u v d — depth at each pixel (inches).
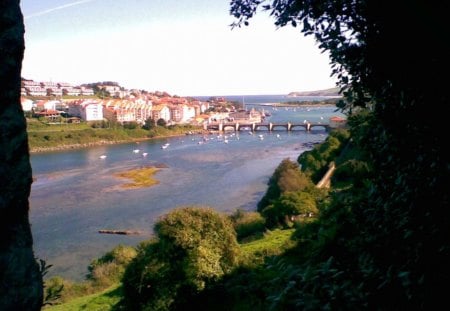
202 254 669.3
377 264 117.2
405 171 123.8
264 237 1099.3
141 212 1891.0
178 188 2329.0
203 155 3582.7
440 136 108.5
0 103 87.6
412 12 105.9
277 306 110.1
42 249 1480.1
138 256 719.7
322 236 151.3
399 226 116.1
